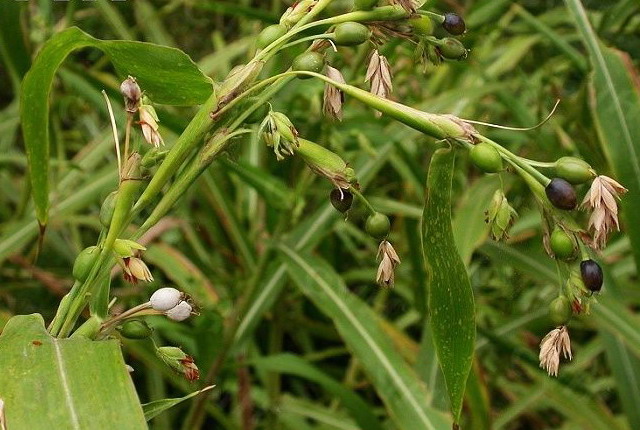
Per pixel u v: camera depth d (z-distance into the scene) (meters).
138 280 0.47
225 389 1.01
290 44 0.47
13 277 1.10
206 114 0.47
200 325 0.86
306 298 1.08
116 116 0.91
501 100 1.03
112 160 1.23
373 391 1.10
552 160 0.95
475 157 0.46
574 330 1.17
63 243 1.11
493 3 1.02
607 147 0.69
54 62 0.52
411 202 1.15
